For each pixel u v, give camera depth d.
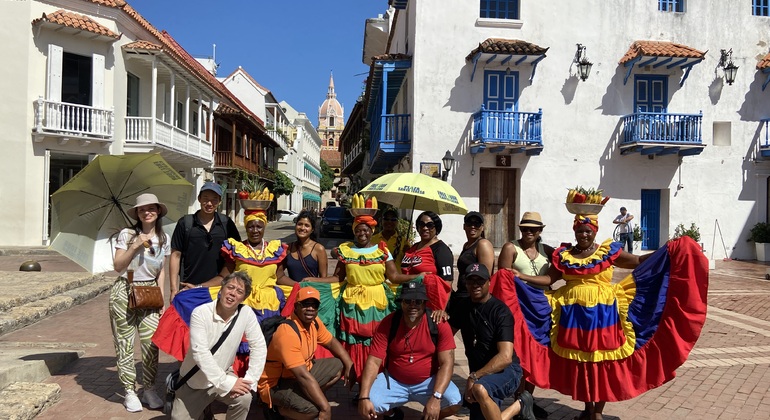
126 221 5.80
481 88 18.23
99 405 5.28
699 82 18.95
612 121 18.70
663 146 17.84
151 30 22.58
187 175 27.00
